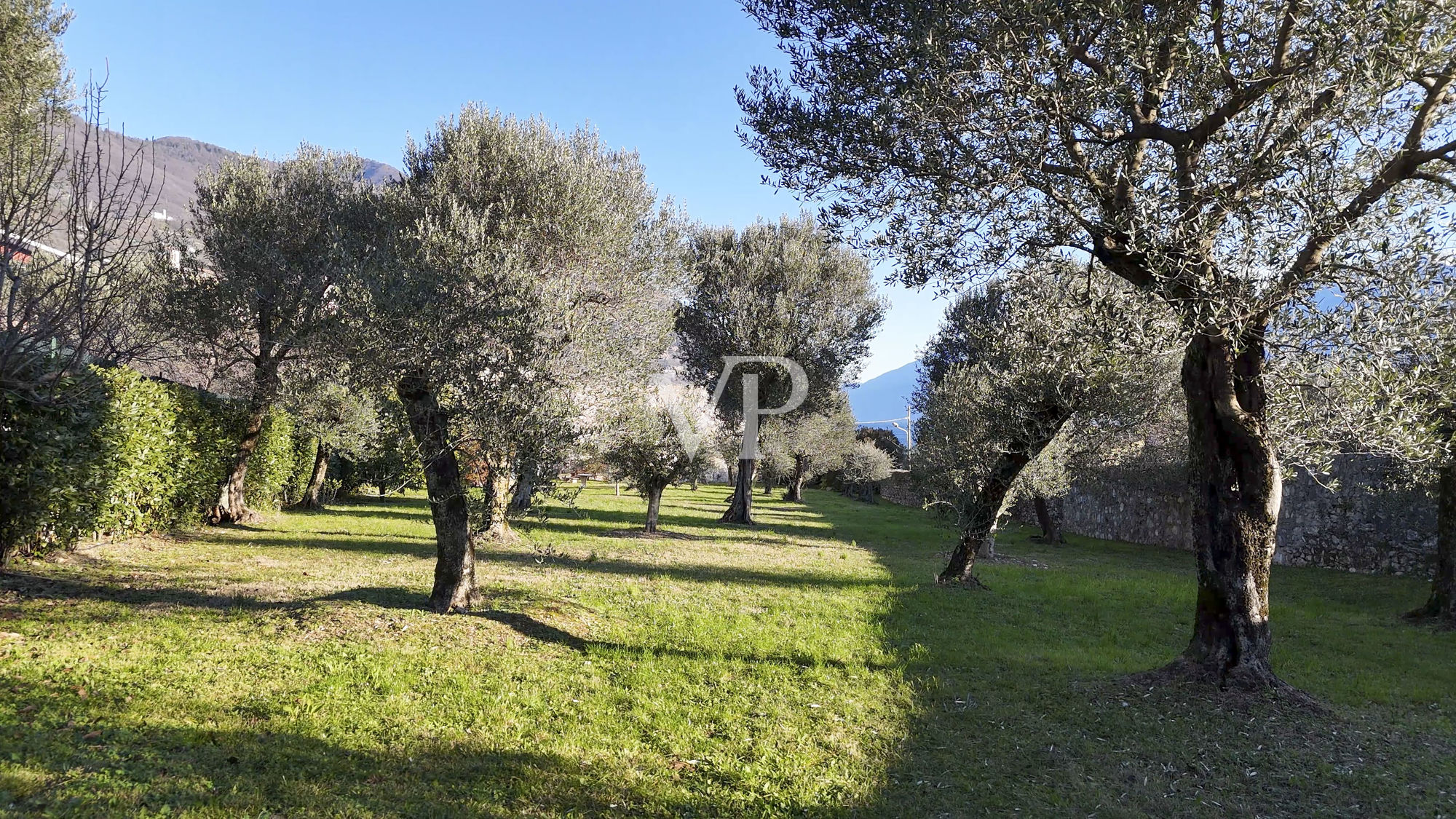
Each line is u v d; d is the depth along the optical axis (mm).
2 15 9453
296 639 6270
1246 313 5578
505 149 12656
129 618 6586
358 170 15500
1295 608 11469
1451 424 7914
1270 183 5469
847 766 4754
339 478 24750
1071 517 26531
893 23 6367
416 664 5969
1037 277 8266
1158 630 9578
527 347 6969
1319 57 5047
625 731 5074
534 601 8641
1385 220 5031
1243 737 5539
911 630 8789
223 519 15133
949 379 17844
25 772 3480
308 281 13070
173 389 12672
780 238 24047
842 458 40031
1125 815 4312
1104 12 5551
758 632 8250
